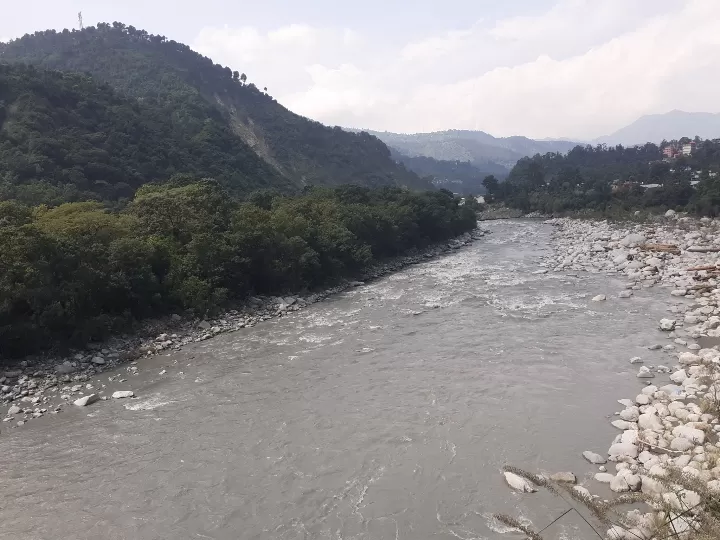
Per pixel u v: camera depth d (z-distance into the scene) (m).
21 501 17.59
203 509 16.86
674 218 91.25
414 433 21.22
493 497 16.61
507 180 161.75
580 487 16.22
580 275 52.91
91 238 36.38
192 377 28.61
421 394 25.06
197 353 32.81
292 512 16.52
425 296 46.38
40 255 31.39
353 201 75.62
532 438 20.23
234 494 17.61
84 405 25.11
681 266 52.12
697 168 149.12
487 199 152.50
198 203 47.44
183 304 39.75
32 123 71.44
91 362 30.98
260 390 26.45
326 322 39.09
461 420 22.12
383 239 66.31
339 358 30.78
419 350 31.56
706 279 45.25
